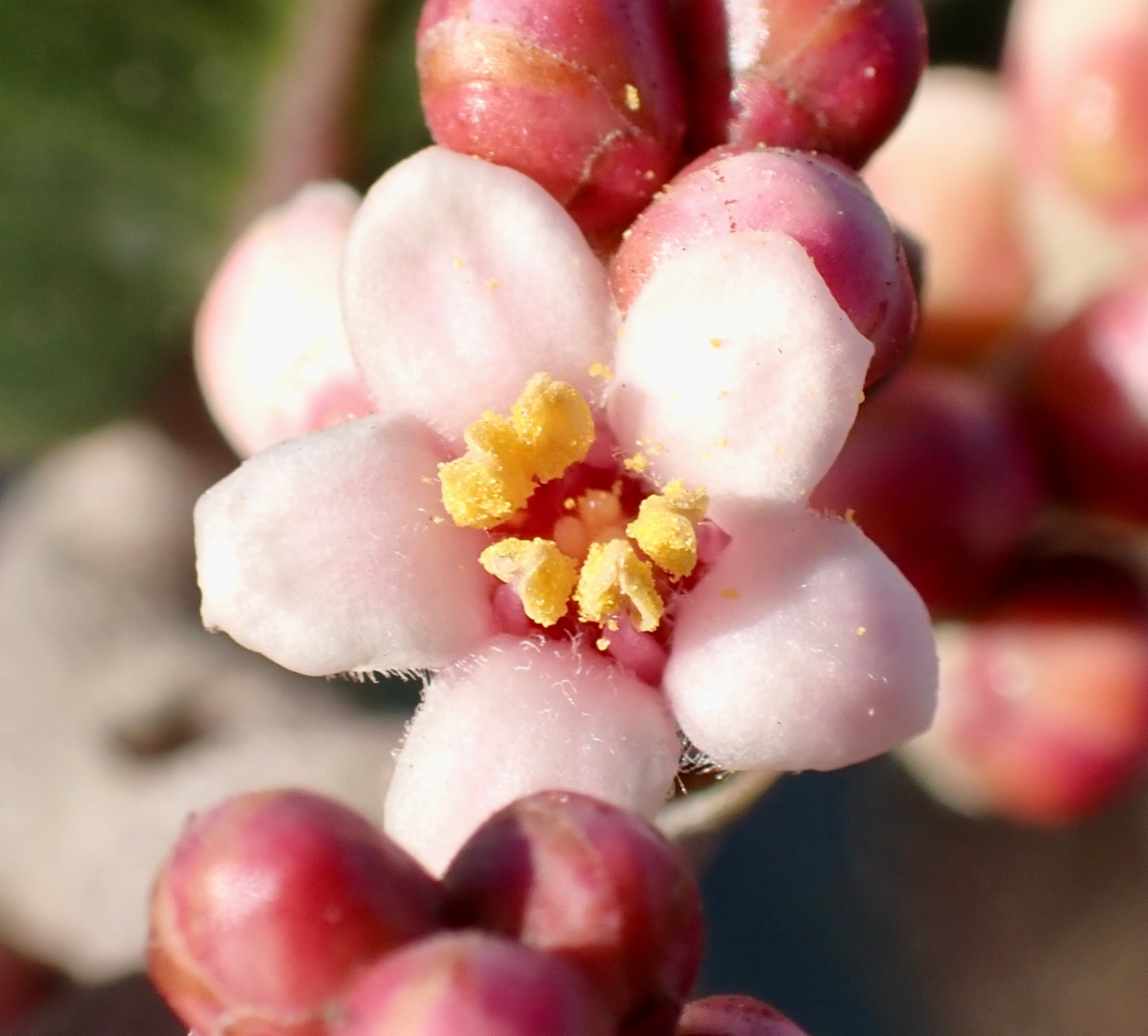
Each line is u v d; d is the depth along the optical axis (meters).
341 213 0.05
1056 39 0.05
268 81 0.05
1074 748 0.05
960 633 0.05
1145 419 0.05
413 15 0.05
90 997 0.05
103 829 0.05
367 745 0.05
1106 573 0.05
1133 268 0.05
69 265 0.05
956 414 0.05
